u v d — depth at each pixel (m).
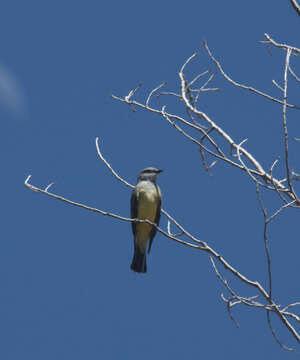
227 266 9.52
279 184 10.29
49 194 10.81
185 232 10.04
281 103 10.54
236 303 9.16
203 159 10.88
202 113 11.41
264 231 8.52
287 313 8.91
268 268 8.75
